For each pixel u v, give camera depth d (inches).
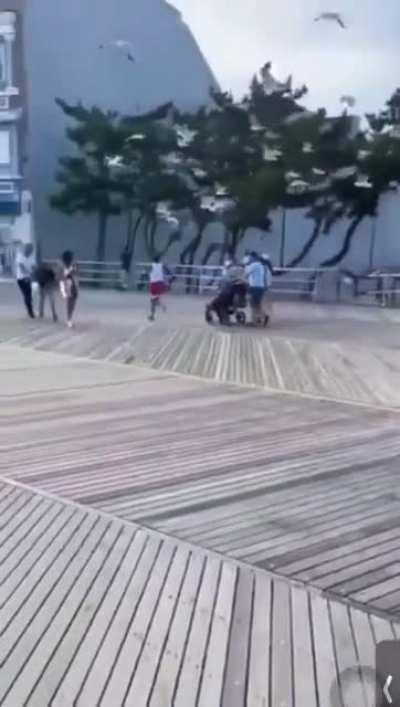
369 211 1195.9
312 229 1310.3
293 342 614.2
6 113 1371.8
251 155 1213.7
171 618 171.3
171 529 224.2
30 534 220.5
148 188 1262.3
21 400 404.2
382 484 266.8
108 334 653.9
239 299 733.9
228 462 293.1
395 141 1144.8
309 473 279.1
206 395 423.8
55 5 1471.5
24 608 175.6
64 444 318.0
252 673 150.5
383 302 999.6
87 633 165.0
